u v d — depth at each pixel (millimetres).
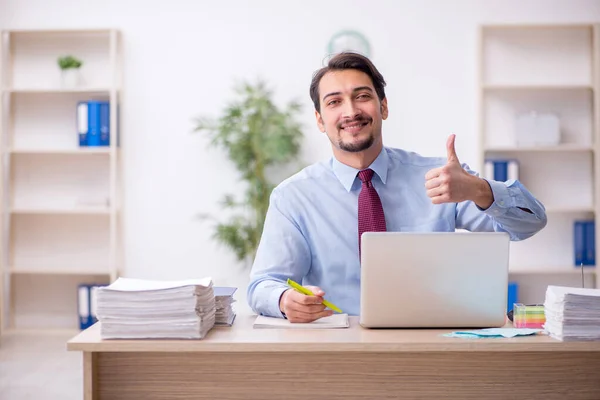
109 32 5340
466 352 1854
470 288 1950
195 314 1812
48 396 3766
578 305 1793
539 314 1981
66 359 4562
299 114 5297
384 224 2398
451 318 1955
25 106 5434
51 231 5488
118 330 1820
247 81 5324
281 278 2393
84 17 5367
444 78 5281
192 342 1788
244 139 5117
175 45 5344
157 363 1858
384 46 5289
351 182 2459
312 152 5305
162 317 1815
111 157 5184
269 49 5316
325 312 2055
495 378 1856
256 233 5121
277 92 5309
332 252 2445
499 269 1954
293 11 5305
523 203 2119
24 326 5465
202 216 5324
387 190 2486
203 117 5340
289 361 1857
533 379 1857
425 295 1944
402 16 5273
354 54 2389
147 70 5359
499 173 5105
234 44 5324
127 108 5367
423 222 2473
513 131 5301
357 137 2363
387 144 5301
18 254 5496
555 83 5301
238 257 5148
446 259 1942
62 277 5473
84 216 5484
